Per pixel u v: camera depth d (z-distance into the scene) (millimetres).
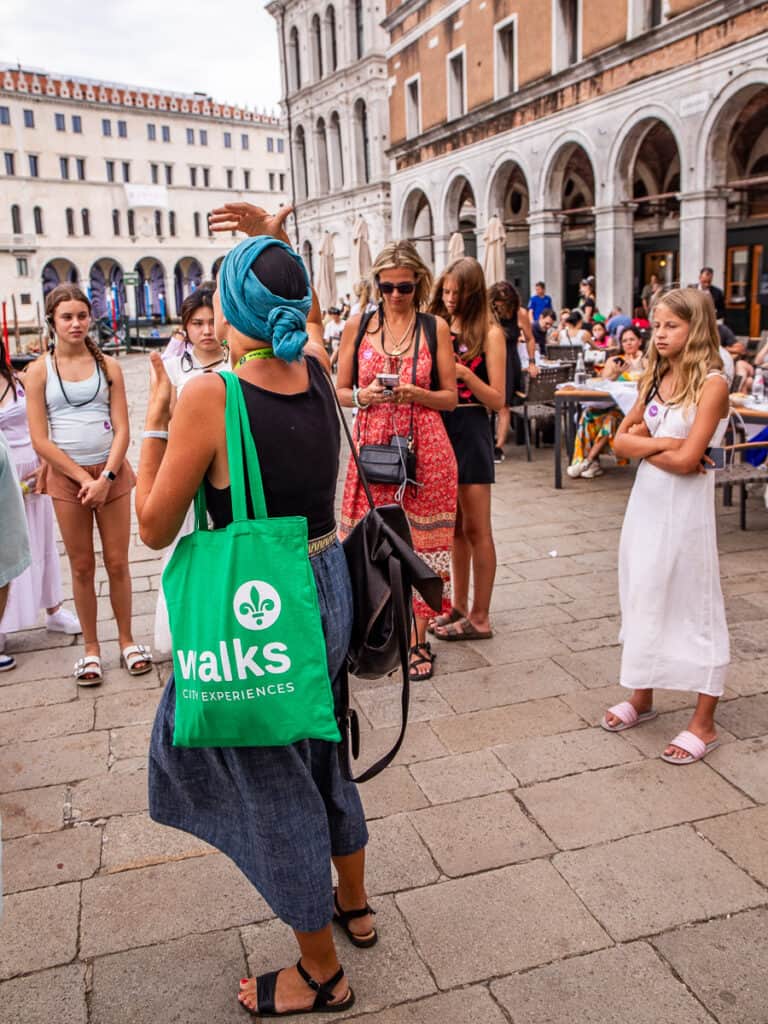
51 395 3916
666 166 23297
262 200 73562
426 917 2467
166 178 68562
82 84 63938
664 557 3186
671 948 2320
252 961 2340
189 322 3689
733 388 9016
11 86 60531
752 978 2209
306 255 42438
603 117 18953
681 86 16609
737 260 20734
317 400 1958
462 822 2900
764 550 5801
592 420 8297
